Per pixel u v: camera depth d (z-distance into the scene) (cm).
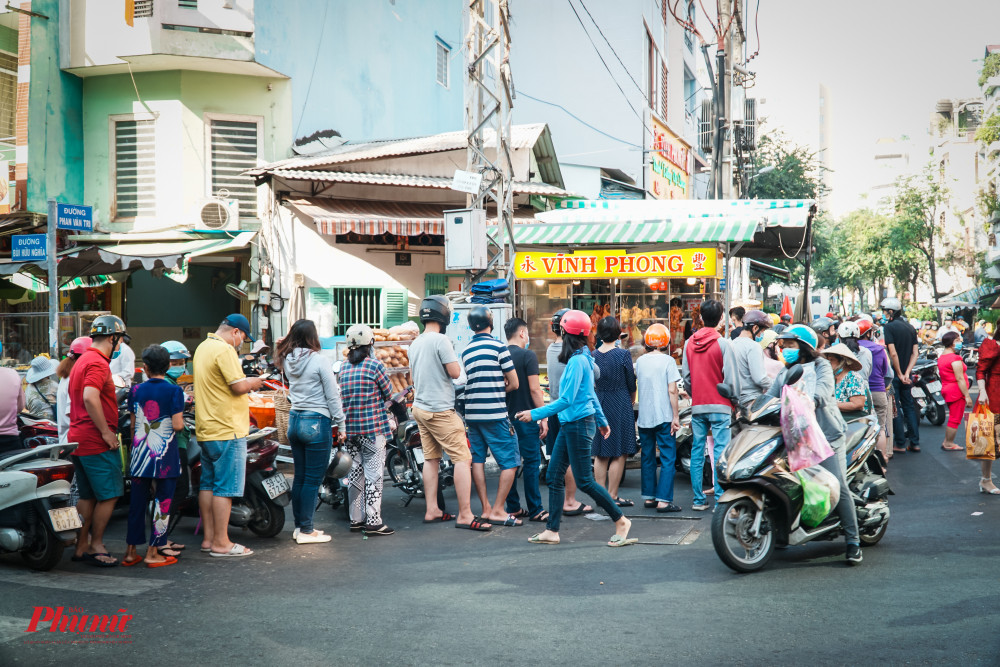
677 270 1253
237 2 1577
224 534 656
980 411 851
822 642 444
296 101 1689
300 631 473
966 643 438
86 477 634
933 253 5212
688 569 596
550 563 619
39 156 1553
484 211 1171
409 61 2031
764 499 591
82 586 571
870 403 730
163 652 443
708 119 2838
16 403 684
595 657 427
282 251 1541
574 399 656
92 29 1566
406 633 467
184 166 1602
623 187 2567
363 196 1611
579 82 2708
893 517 761
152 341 1791
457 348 1016
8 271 1383
